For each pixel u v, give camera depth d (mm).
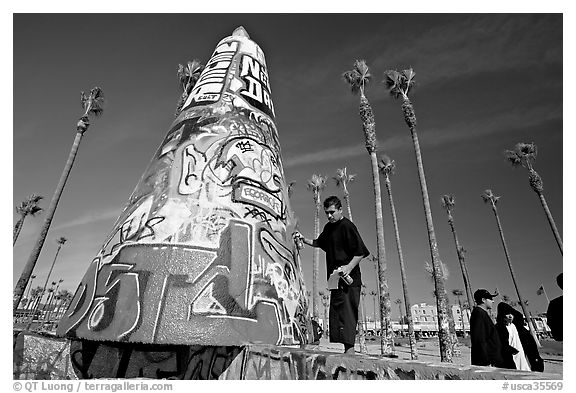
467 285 39000
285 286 5500
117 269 5055
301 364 3354
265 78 8320
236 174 6039
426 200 19703
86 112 23078
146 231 5289
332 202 4531
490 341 4871
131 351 5180
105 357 5168
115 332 4508
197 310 4598
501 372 2082
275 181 6602
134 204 5902
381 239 18297
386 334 16969
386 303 17328
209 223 5359
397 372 2494
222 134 6477
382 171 33656
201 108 6957
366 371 2688
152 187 5973
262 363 4066
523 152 28125
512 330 5488
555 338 4270
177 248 5043
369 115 20234
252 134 6797
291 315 5336
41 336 5207
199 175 5867
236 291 4914
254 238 5543
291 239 6371
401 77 22125
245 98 7352
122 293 4793
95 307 4848
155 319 4496
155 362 5129
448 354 16422
